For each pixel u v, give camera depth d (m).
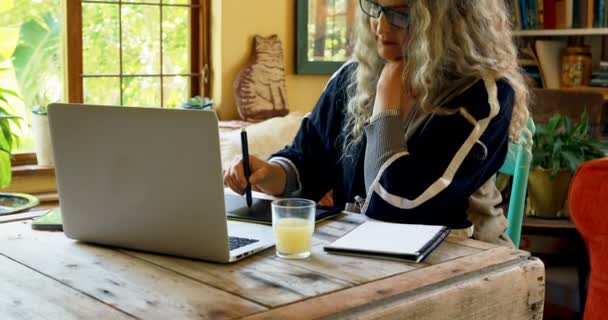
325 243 1.43
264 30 3.41
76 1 3.01
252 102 3.28
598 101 3.31
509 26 1.88
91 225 1.40
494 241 1.76
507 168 2.01
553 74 3.76
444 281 1.22
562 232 2.90
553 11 3.72
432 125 1.69
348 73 2.02
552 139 2.97
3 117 2.55
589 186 2.15
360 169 1.87
